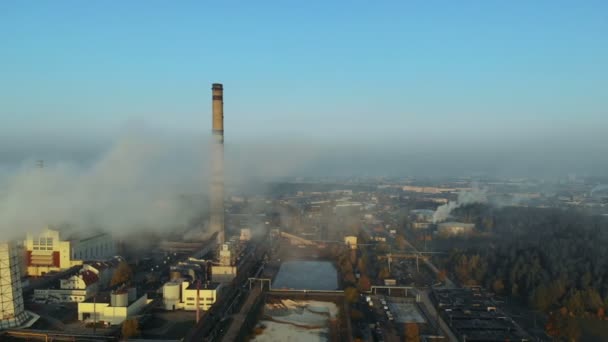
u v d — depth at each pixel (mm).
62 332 189125
